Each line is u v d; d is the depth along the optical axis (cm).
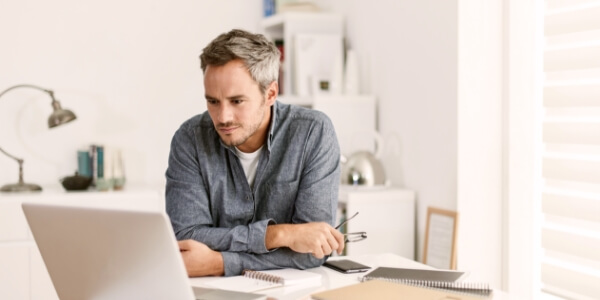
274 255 176
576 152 279
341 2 395
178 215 191
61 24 375
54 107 349
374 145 364
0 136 366
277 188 194
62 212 133
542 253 297
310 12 387
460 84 306
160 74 393
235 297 144
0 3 364
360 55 378
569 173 278
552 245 287
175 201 192
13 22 366
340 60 368
